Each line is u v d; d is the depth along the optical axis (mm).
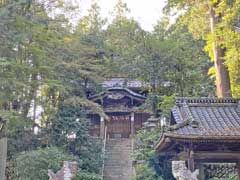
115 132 35406
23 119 19156
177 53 27797
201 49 29906
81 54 26719
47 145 22547
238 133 12203
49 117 23516
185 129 12508
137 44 29188
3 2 16781
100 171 23672
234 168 14555
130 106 34656
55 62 22875
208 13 20438
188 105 14070
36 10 21062
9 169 19281
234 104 14219
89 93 31656
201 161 12812
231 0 16469
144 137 23328
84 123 24188
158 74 27828
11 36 16281
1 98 16938
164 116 22000
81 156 23469
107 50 31672
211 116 13555
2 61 16125
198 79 27812
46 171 18547
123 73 31078
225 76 18984
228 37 17188
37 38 20125
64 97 24219
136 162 23125
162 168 19906
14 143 21281
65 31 24766
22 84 17766
